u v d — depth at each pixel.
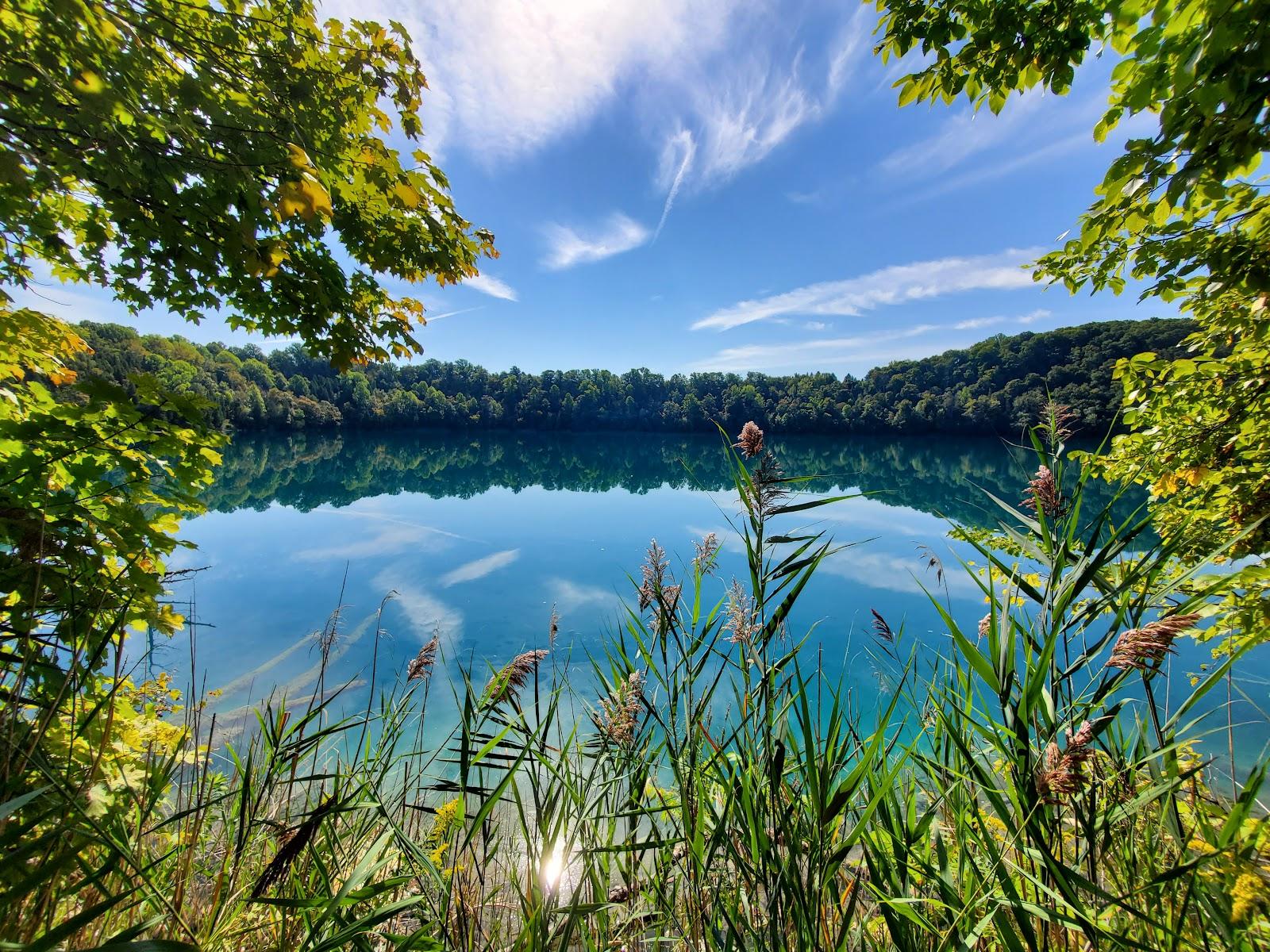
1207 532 2.37
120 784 1.73
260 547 16.53
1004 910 1.47
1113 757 1.66
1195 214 2.75
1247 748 4.75
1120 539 1.46
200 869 1.95
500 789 1.68
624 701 1.86
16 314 2.27
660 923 1.79
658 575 2.00
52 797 1.39
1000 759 1.71
